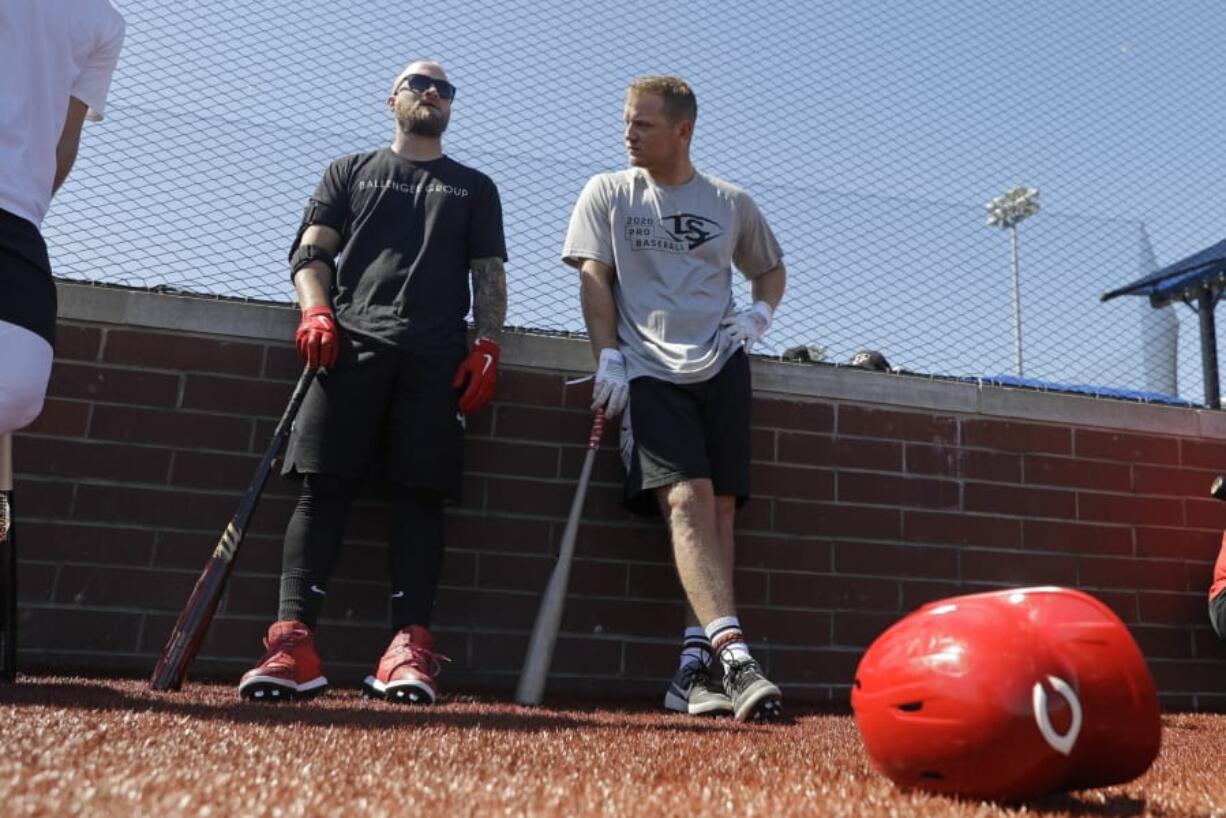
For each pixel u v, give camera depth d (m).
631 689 3.02
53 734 1.22
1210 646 3.52
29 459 2.76
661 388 2.71
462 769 1.18
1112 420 3.60
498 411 3.09
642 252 2.91
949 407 3.44
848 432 3.34
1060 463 3.51
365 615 2.90
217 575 2.30
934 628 1.10
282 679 2.18
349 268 2.78
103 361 2.87
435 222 2.81
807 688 3.13
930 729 1.06
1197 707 3.46
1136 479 3.57
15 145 1.60
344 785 1.01
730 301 2.98
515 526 3.04
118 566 2.77
